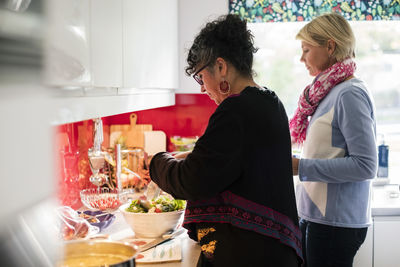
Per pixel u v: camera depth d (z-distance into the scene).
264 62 3.05
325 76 1.85
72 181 1.99
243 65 1.29
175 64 2.63
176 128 2.90
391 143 3.04
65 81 0.88
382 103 3.05
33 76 0.26
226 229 1.26
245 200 1.22
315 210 1.81
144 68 1.76
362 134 1.67
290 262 1.27
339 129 1.77
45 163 0.27
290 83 3.05
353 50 1.89
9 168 0.24
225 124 1.19
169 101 2.53
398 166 3.04
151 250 1.45
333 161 1.69
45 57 0.27
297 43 3.01
